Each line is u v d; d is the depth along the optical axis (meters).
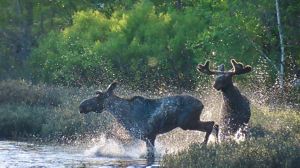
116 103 55.50
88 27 133.75
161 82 116.31
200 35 103.38
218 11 102.62
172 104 54.47
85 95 98.19
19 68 158.00
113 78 119.50
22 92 91.62
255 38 95.50
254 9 95.75
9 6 162.12
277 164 42.47
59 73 125.19
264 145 44.72
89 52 122.19
